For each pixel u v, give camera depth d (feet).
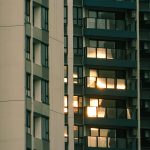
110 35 395.14
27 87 270.67
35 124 274.36
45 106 276.62
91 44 393.91
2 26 270.87
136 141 390.83
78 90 387.14
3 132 266.77
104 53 394.32
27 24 273.13
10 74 269.03
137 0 402.93
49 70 280.10
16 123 266.77
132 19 401.49
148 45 403.13
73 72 387.34
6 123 267.18
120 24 398.83
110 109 391.04
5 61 269.44
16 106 267.39
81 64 389.39
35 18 278.87
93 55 392.47
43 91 276.82
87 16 394.73
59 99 282.36
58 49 284.61
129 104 395.14
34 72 273.95
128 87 395.75
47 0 282.77
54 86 281.33
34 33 275.80
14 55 269.44
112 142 387.34
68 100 384.06
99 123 387.34
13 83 268.41
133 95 394.73
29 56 272.92
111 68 395.14
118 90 393.29
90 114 387.75
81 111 386.32
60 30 286.25
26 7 273.75
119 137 390.83
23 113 266.98
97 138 385.50
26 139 267.18
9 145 266.16
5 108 267.59
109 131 390.01
